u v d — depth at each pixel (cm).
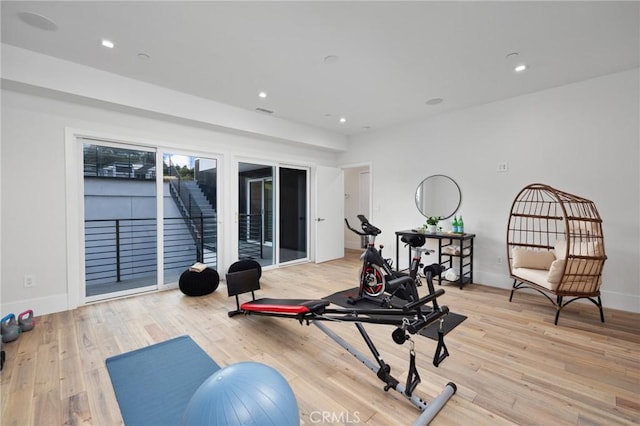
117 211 396
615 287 305
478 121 400
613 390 174
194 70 296
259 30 228
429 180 455
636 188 294
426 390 174
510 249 373
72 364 200
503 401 164
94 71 291
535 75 306
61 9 202
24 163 276
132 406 160
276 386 117
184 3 197
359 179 715
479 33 230
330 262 558
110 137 325
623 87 297
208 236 437
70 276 300
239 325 266
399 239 495
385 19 213
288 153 511
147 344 229
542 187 301
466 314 289
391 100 379
